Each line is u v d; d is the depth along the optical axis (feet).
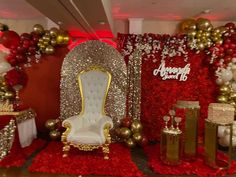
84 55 16.10
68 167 12.38
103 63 16.05
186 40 16.44
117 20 22.50
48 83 17.70
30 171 12.07
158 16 20.47
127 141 15.21
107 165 12.69
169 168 12.34
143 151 15.06
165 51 16.53
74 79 16.29
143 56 16.66
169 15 20.02
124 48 16.60
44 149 14.78
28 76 17.58
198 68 16.75
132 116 16.80
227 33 16.16
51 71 17.62
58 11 13.32
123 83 16.12
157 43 16.49
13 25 22.07
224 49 16.21
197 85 16.87
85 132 13.85
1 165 12.48
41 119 17.90
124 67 16.06
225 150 15.44
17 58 16.58
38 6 12.26
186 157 13.50
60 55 17.52
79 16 14.53
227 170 12.30
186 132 13.46
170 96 16.89
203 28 16.02
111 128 15.19
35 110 17.80
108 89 15.64
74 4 12.01
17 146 13.58
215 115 12.42
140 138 15.01
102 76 15.60
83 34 21.83
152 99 16.92
